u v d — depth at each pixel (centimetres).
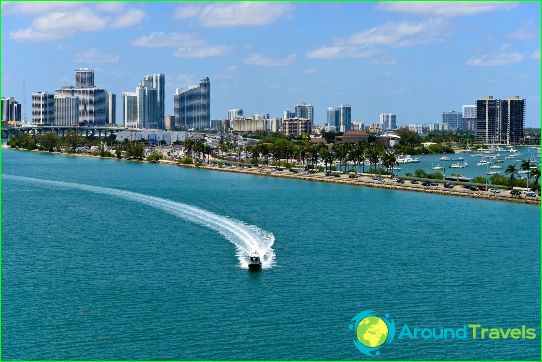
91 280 17925
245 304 16025
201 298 16450
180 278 18125
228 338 14062
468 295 17062
